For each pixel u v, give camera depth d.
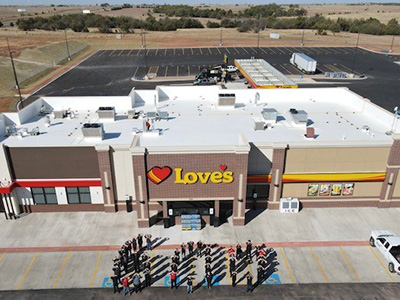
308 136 29.08
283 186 29.27
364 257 24.59
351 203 29.94
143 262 23.97
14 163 27.62
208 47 123.19
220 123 32.75
